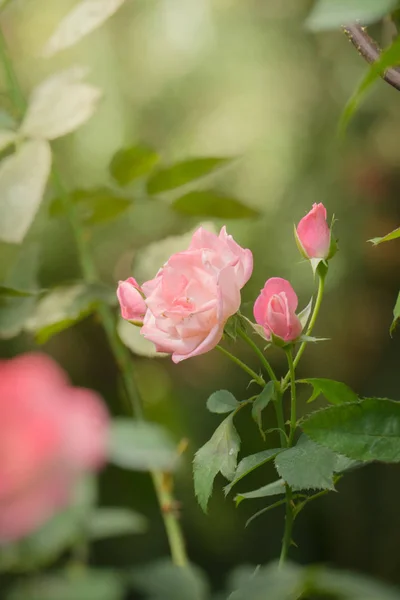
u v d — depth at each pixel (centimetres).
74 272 225
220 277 106
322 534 243
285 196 240
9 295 120
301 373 240
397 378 245
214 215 129
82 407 92
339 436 103
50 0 236
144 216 237
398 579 233
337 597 94
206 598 94
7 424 92
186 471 125
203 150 245
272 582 94
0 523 92
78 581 93
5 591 95
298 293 238
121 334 122
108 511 97
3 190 115
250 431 215
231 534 220
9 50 242
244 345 236
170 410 132
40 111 118
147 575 94
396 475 242
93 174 232
